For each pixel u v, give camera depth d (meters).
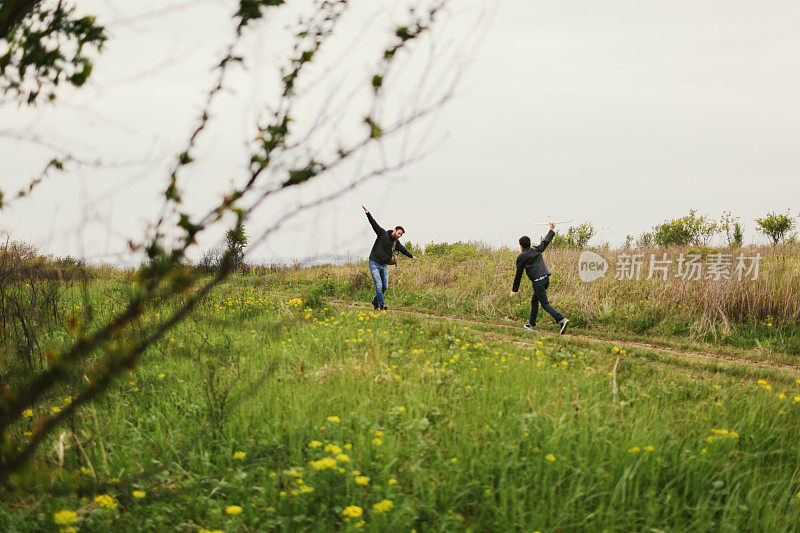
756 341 8.28
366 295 13.49
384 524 2.63
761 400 4.74
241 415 3.96
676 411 4.45
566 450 3.47
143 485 2.95
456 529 2.73
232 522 2.68
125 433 3.81
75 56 1.77
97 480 2.73
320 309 9.87
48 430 1.87
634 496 3.01
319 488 3.05
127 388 4.62
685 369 6.59
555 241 20.39
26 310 4.18
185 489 2.94
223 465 3.40
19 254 4.44
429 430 3.91
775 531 2.81
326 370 5.20
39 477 2.12
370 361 5.55
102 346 1.77
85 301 1.92
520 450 3.53
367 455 3.39
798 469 3.54
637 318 9.71
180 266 1.62
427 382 5.04
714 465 3.34
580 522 2.79
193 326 5.40
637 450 3.32
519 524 2.75
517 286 9.68
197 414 4.16
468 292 12.47
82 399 1.82
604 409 4.33
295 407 4.12
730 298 9.34
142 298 1.67
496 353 6.62
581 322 10.11
